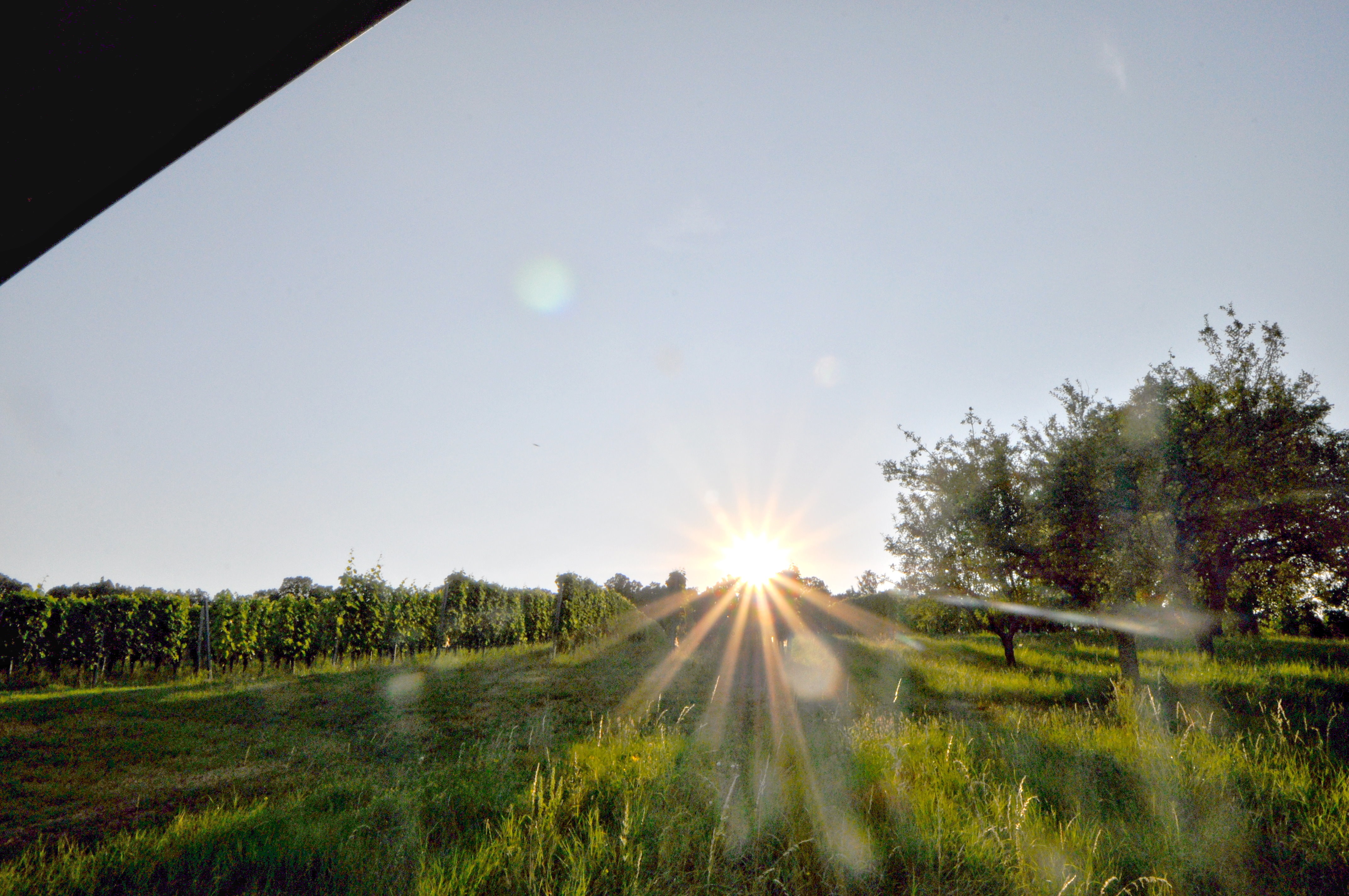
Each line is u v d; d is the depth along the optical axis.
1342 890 3.88
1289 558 13.16
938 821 4.47
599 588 31.56
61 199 0.98
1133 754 6.20
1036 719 8.85
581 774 5.82
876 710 9.66
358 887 3.84
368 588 19.02
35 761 7.18
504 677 15.21
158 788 6.29
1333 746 6.63
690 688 13.66
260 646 16.84
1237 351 12.49
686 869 4.24
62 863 4.30
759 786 5.22
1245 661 14.24
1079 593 11.82
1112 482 11.09
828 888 3.95
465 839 4.61
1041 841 4.41
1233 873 4.12
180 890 3.91
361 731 9.02
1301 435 12.30
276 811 5.09
